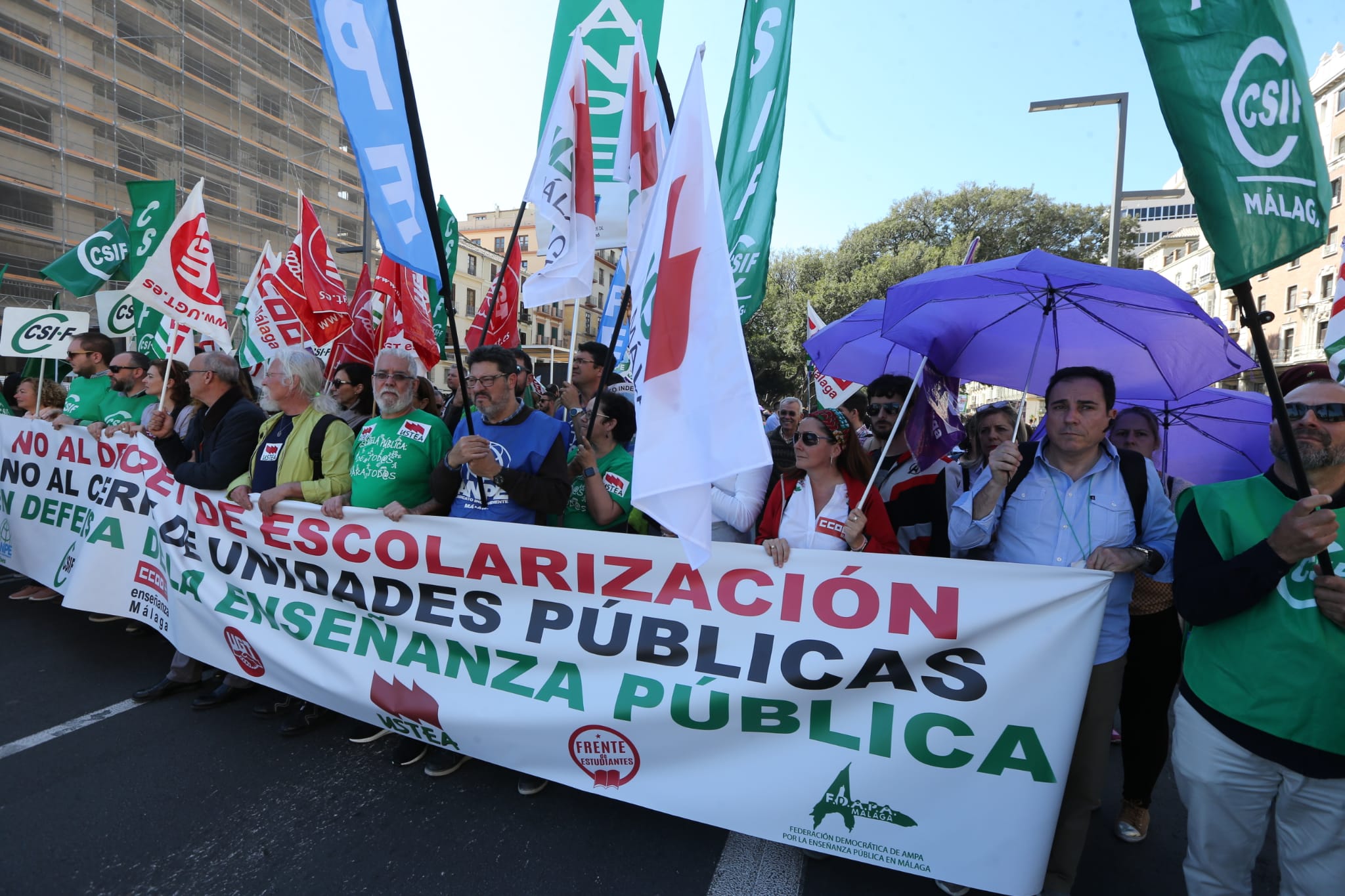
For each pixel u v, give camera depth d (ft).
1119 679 7.54
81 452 13.98
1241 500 6.17
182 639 11.69
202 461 12.44
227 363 12.44
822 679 7.68
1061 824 7.63
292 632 10.54
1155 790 10.66
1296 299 91.30
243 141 107.45
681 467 6.64
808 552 7.80
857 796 7.45
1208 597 6.00
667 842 8.57
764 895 7.74
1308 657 5.65
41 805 8.87
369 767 9.98
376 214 8.85
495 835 8.57
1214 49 5.10
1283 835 6.07
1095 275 7.35
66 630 14.89
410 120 9.00
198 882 7.61
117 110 90.38
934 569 7.36
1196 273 131.34
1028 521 7.86
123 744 10.37
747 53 13.85
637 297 7.64
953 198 101.96
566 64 9.88
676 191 6.98
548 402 27.22
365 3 8.91
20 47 80.69
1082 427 7.32
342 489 10.91
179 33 97.19
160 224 20.71
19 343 19.98
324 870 7.87
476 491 10.06
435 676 9.48
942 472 10.21
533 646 8.95
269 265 20.20
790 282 113.19
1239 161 5.02
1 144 79.56
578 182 9.94
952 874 7.14
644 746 8.32
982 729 7.13
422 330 14.99
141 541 12.67
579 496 11.37
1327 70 85.61
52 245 84.38
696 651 8.20
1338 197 84.07
